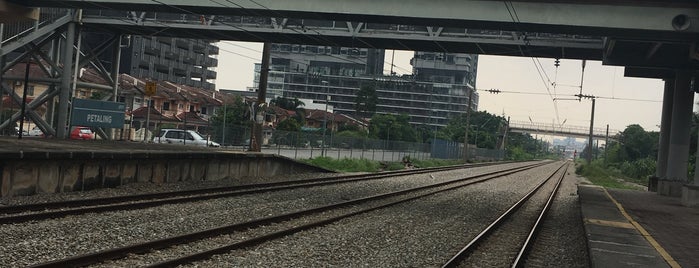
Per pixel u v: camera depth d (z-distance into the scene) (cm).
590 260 1070
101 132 3300
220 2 2277
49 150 1705
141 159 2017
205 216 1367
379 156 6003
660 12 1917
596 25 1953
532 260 1131
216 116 7200
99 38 6781
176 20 3039
